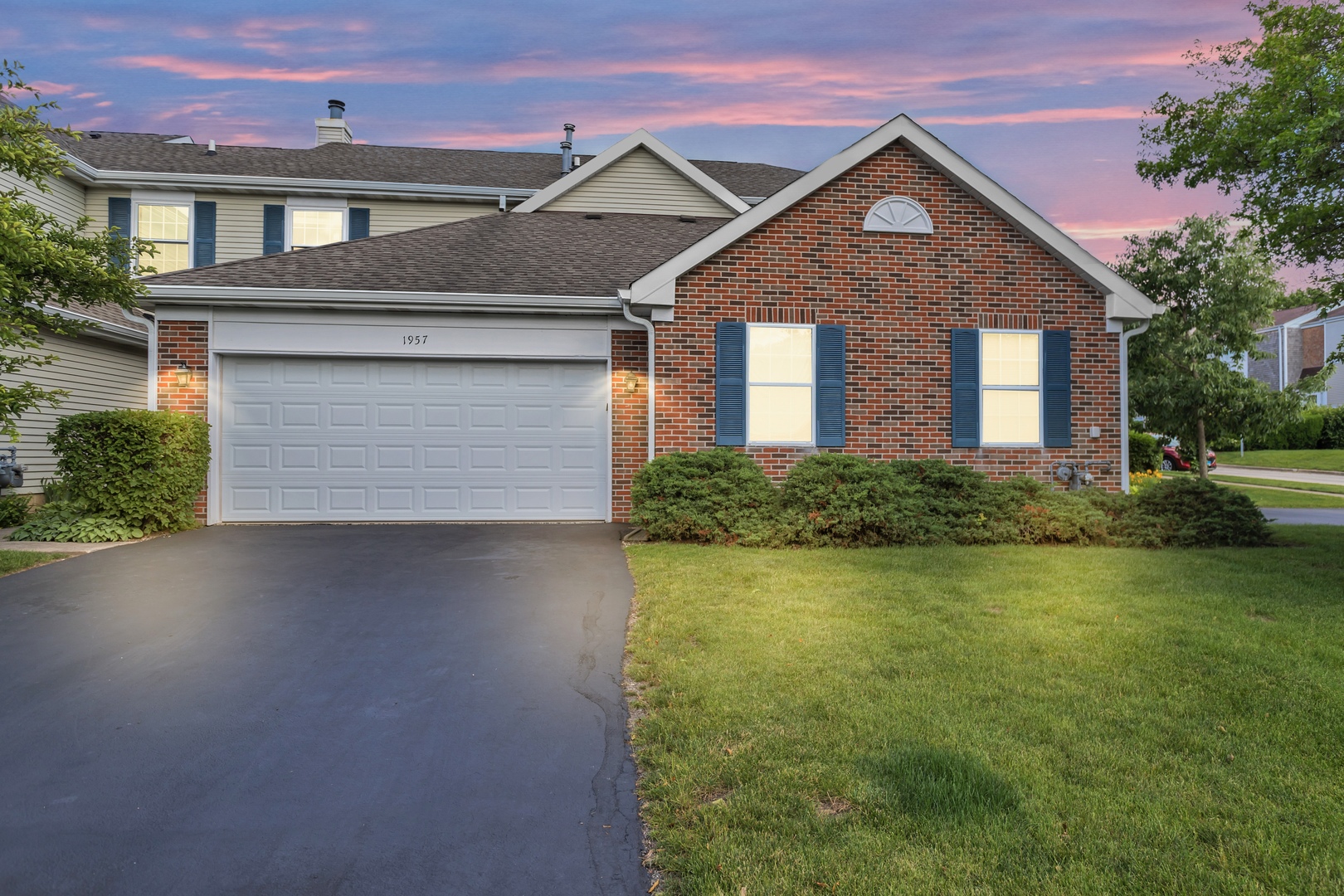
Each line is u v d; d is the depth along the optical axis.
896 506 9.61
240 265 11.66
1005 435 11.65
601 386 11.73
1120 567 8.02
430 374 11.51
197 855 3.06
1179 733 3.93
